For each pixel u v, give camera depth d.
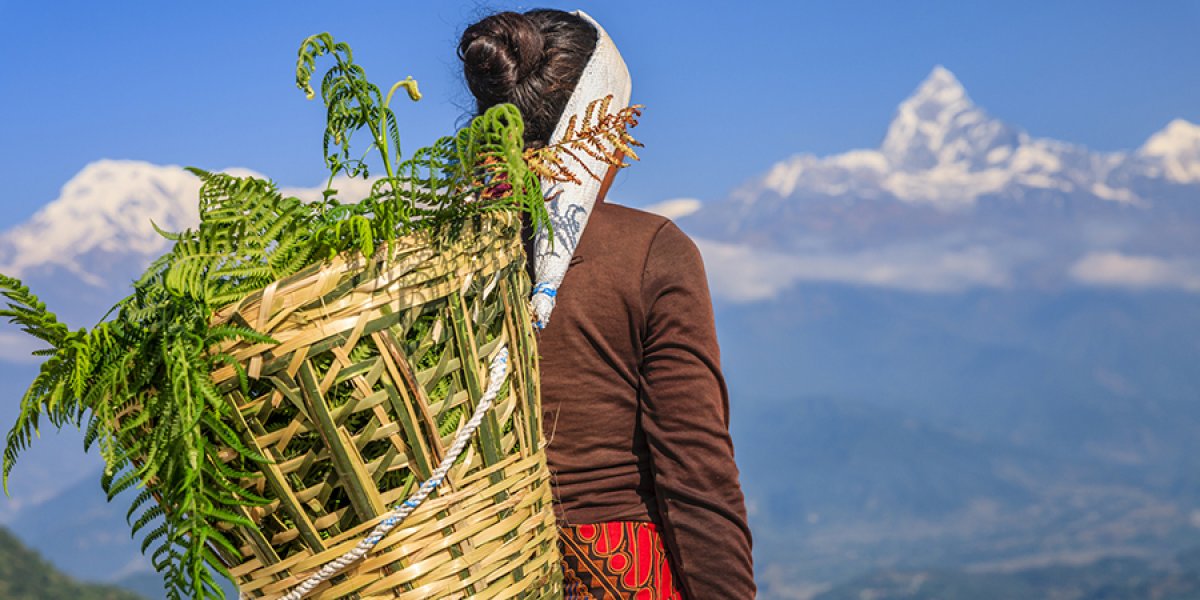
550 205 1.39
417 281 1.02
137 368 0.98
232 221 1.01
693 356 1.39
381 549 1.04
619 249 1.43
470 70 1.47
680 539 1.36
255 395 1.01
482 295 1.09
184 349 0.95
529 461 1.15
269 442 1.00
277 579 1.04
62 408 0.98
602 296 1.41
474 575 1.08
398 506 1.04
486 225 1.10
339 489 1.04
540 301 1.37
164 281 0.97
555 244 1.38
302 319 0.98
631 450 1.42
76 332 1.00
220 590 0.94
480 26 1.48
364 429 1.02
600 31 1.48
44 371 0.97
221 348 0.98
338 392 1.01
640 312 1.40
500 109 1.08
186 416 0.92
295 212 1.07
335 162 1.15
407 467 1.04
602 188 1.49
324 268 0.99
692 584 1.37
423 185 1.06
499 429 1.11
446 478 1.07
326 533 1.03
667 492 1.37
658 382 1.39
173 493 0.97
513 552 1.12
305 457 1.01
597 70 1.44
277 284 0.98
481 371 1.08
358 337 1.00
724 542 1.35
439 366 1.04
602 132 1.25
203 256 1.00
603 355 1.41
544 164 1.27
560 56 1.44
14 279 0.97
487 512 1.09
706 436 1.37
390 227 1.02
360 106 1.13
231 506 1.02
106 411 0.97
